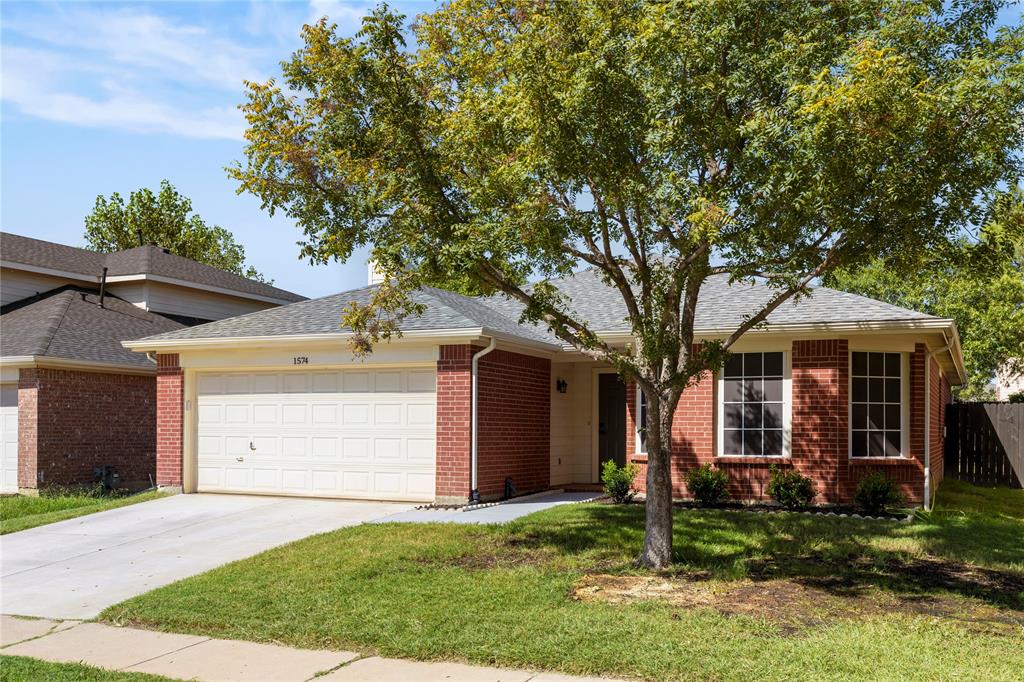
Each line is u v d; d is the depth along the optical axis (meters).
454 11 10.38
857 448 14.80
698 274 9.52
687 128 8.87
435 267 9.49
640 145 9.17
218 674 6.88
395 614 8.08
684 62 8.55
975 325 28.58
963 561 10.24
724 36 8.55
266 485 16.25
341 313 16.66
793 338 14.82
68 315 21.48
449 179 10.07
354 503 15.09
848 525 12.26
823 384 14.55
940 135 8.14
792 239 9.12
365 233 10.05
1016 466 22.53
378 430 15.42
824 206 8.35
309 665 7.06
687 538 11.25
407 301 10.60
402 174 9.73
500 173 9.16
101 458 20.06
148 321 23.78
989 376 33.56
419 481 15.05
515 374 16.14
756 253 9.07
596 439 18.20
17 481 18.88
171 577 10.28
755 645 6.93
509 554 10.40
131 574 10.55
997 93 7.88
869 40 7.83
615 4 8.83
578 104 8.58
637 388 15.74
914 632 7.28
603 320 16.81
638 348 10.29
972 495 18.89
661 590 8.77
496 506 14.28
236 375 16.69
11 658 7.47
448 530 11.74
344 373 15.76
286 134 9.76
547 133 8.74
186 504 15.40
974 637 7.18
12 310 22.73
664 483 9.87
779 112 8.52
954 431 25.36
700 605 8.18
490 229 9.15
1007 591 8.86
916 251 9.22
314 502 15.30
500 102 9.45
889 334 14.61
